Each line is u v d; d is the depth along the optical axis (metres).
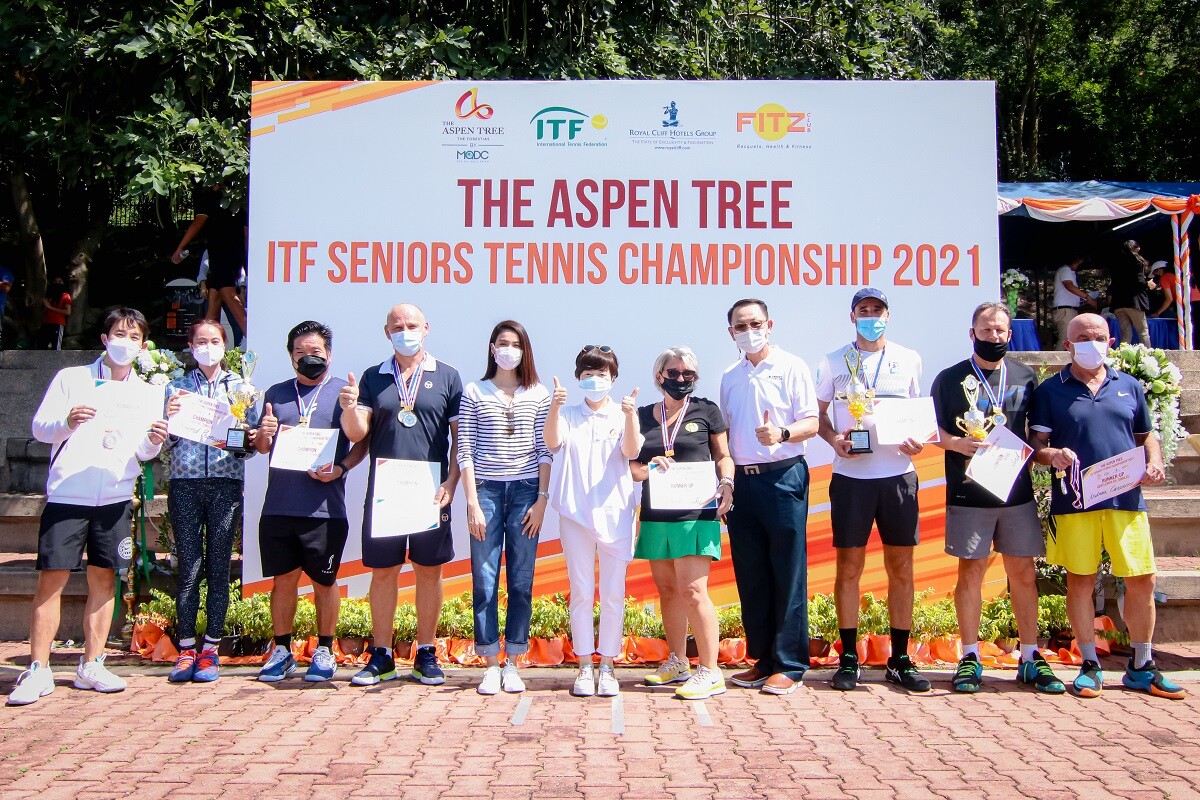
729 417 5.07
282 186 5.80
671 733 4.18
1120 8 17.94
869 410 4.86
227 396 5.08
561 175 5.84
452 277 5.81
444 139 5.84
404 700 4.69
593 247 5.82
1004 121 20.05
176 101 7.62
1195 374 8.54
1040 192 13.07
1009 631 5.53
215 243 8.02
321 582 5.02
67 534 4.77
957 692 4.86
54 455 4.89
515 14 8.85
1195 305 11.91
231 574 6.03
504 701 4.69
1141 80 18.64
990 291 5.79
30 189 13.26
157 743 4.01
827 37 10.14
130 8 7.84
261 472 5.64
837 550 4.98
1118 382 4.90
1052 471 4.92
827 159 5.82
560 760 3.81
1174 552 6.38
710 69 9.95
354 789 3.49
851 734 4.17
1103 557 5.52
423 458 4.93
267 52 8.04
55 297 10.62
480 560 4.86
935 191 5.82
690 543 4.78
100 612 4.90
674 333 5.81
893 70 10.52
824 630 5.41
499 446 4.92
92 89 8.28
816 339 5.81
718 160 5.84
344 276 5.79
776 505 4.88
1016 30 18.66
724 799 3.40
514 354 4.90
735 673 5.12
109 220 14.23
